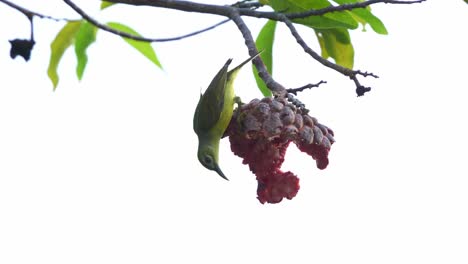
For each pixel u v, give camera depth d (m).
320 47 9.43
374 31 8.78
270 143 7.61
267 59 9.30
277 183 7.57
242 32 8.07
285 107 7.44
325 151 7.55
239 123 7.61
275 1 8.48
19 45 8.44
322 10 8.28
